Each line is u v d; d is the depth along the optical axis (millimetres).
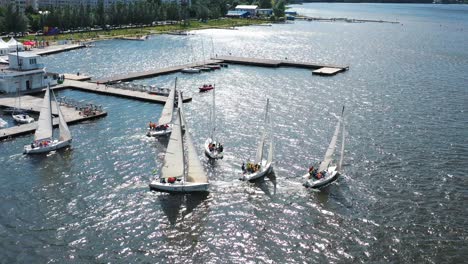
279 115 120188
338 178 83062
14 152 90750
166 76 168250
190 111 122062
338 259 59594
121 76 160750
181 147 76812
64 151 92125
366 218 69500
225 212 70312
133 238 62938
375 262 59094
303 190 77875
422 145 100438
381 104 134250
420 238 64625
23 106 118875
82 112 114250
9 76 131250
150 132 101125
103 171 83375
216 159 89938
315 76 175875
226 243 62531
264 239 63656
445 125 114938
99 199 73000
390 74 182375
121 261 57938
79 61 197625
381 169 87250
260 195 75875
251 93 144250
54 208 69812
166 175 77562
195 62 194875
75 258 58188
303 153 94312
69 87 143125
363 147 98562
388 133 108062
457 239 64562
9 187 76000
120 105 125625
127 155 90812
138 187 77562
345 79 170500
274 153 93938
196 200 73750
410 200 75250
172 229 65438
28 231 63531
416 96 144875
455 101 139125
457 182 82125
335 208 72188
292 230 65938
